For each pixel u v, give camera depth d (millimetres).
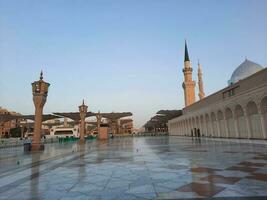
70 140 42969
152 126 119062
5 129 95750
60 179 7738
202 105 44625
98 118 52344
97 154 16453
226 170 8430
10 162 12312
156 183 6785
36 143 20031
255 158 11367
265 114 23906
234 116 29672
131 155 15039
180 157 12938
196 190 5895
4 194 5984
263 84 23344
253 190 5727
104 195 5691
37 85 19953
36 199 5512
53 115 51750
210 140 30812
